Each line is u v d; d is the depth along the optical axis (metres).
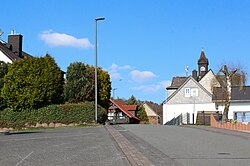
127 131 23.77
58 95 37.62
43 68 36.16
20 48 56.03
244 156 12.07
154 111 99.69
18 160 10.94
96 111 35.34
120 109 68.81
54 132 24.08
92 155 11.96
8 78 35.91
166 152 12.91
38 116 35.88
